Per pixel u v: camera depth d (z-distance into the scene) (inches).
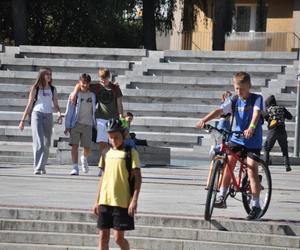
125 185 640.4
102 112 1118.4
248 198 781.9
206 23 2534.5
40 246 738.2
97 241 741.9
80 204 845.8
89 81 1147.9
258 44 2662.4
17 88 1866.4
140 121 1760.6
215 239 731.4
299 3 2758.4
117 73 1941.4
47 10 2746.1
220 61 1967.3
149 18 2459.4
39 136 1147.9
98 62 1945.1
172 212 801.6
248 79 770.2
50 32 2783.0
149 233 741.3
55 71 1956.2
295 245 720.3
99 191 649.6
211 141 1706.4
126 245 645.9
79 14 2733.8
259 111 765.9
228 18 2343.8
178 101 1838.1
